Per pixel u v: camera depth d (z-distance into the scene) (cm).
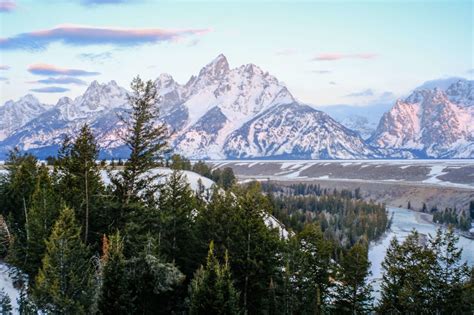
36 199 4359
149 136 3925
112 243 2995
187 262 4166
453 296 3562
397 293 3756
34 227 4116
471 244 13525
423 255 3678
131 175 3988
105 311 2798
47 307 3098
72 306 2988
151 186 4166
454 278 3644
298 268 4097
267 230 4150
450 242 3750
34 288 3312
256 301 3938
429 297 3600
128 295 2811
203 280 3077
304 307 3953
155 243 3706
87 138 4125
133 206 3919
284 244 4256
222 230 4225
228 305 3006
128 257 3619
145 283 2922
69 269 3197
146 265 2942
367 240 12338
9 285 4069
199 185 10012
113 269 2850
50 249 3253
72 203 4297
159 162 4103
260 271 3875
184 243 4338
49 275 3148
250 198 4116
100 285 3017
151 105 3931
